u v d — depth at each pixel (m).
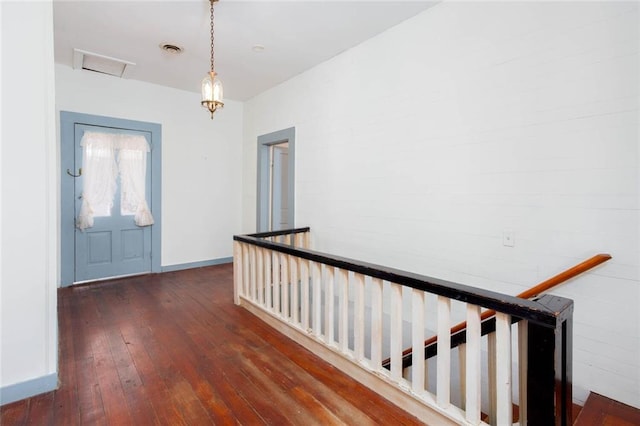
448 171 2.55
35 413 1.73
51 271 1.95
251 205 5.28
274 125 4.64
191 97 4.96
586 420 1.64
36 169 1.89
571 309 1.25
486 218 2.32
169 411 1.75
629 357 1.74
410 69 2.82
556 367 1.15
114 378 2.05
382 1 2.59
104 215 4.29
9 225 1.82
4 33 1.79
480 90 2.34
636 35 1.69
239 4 2.64
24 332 1.85
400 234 2.94
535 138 2.07
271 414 1.74
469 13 2.39
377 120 3.12
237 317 3.08
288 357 2.34
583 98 1.87
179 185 4.90
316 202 3.88
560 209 1.97
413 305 1.71
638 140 1.69
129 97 4.40
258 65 3.86
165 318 3.04
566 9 1.92
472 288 1.47
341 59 3.52
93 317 3.05
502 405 1.36
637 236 1.71
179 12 2.76
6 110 1.80
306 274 2.48
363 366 1.99
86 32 3.11
